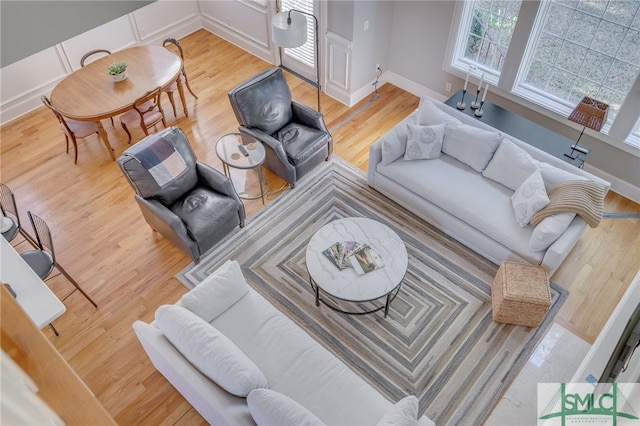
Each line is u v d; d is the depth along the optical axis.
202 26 7.57
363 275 3.91
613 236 4.82
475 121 4.91
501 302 3.97
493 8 5.29
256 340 3.48
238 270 3.72
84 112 5.16
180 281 4.49
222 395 2.98
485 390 3.79
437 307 4.27
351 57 5.89
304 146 5.11
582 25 4.77
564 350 4.01
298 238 4.83
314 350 3.44
